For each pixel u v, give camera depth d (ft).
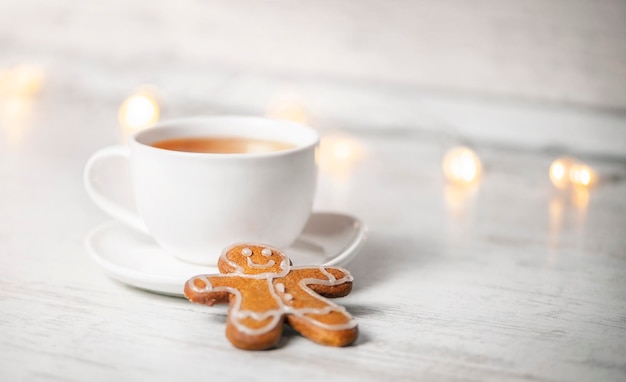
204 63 3.77
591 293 1.95
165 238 1.87
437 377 1.61
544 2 3.19
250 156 1.80
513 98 3.34
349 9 3.47
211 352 1.65
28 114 3.65
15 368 1.60
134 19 3.83
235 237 1.84
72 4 3.92
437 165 3.04
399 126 3.49
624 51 3.14
